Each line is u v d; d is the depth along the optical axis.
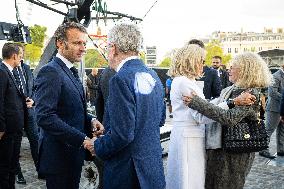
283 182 5.20
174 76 2.90
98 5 5.78
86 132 2.86
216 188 2.81
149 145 2.15
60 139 2.45
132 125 1.99
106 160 2.19
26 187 4.83
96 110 3.86
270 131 6.65
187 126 2.79
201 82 3.36
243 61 2.74
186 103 2.66
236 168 2.77
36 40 30.19
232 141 2.64
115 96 2.00
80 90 2.72
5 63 4.35
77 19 5.45
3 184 4.04
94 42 5.29
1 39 6.42
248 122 2.70
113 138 1.99
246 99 2.57
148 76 2.18
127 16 6.23
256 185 5.06
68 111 2.59
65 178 2.68
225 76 7.92
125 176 2.10
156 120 2.21
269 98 6.69
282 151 6.72
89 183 4.11
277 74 6.53
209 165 2.85
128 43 2.17
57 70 2.53
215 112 2.55
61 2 5.45
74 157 2.71
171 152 2.88
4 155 4.03
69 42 2.64
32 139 5.23
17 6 6.40
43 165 2.67
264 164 6.18
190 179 2.75
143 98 2.09
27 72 5.22
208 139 2.77
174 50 3.01
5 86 3.89
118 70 2.16
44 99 2.45
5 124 3.86
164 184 2.30
